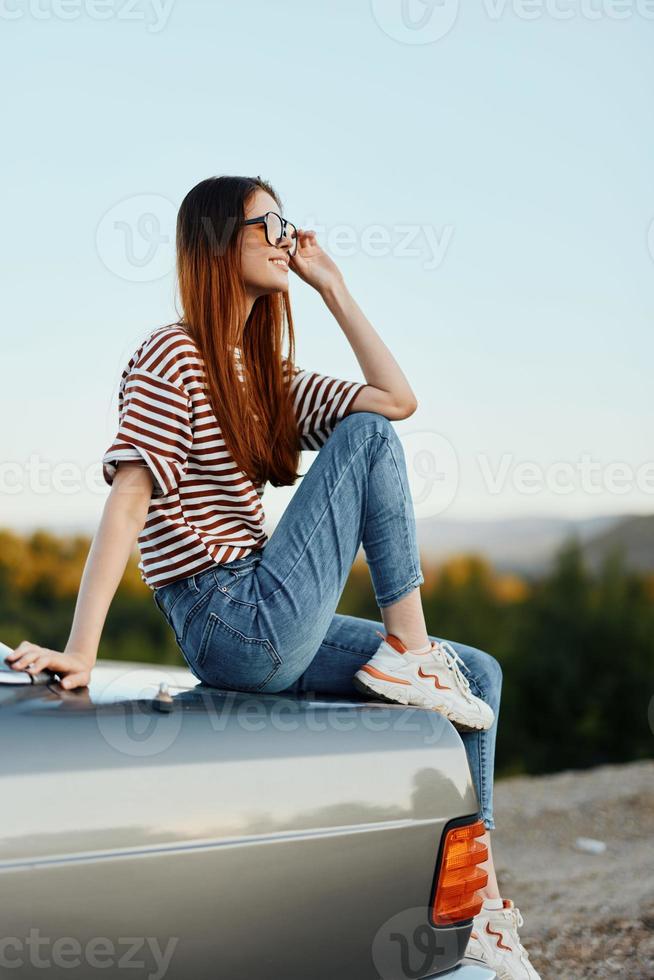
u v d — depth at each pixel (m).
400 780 3.17
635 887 7.79
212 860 2.78
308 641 3.98
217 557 3.96
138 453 3.78
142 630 16.19
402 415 4.51
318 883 2.96
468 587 18.62
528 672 17.75
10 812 2.54
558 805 10.95
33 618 15.91
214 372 4.05
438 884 3.21
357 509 4.07
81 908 2.59
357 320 4.67
